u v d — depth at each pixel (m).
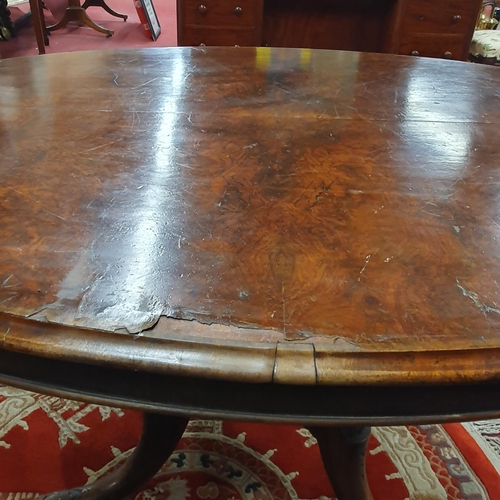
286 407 0.48
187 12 2.18
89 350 0.44
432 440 1.16
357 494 0.92
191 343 0.45
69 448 1.10
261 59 1.30
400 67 1.29
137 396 0.49
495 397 0.50
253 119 0.93
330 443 0.90
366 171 0.76
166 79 1.11
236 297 0.50
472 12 2.24
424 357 0.45
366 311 0.49
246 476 1.06
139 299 0.49
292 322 0.47
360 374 0.43
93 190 0.67
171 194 0.67
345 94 1.09
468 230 0.62
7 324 0.46
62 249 0.55
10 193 0.65
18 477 1.03
